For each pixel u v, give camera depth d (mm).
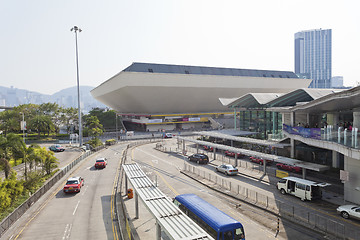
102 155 55219
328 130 24141
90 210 22438
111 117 112312
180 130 107062
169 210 13805
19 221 20094
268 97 59781
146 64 94438
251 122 65312
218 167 36688
